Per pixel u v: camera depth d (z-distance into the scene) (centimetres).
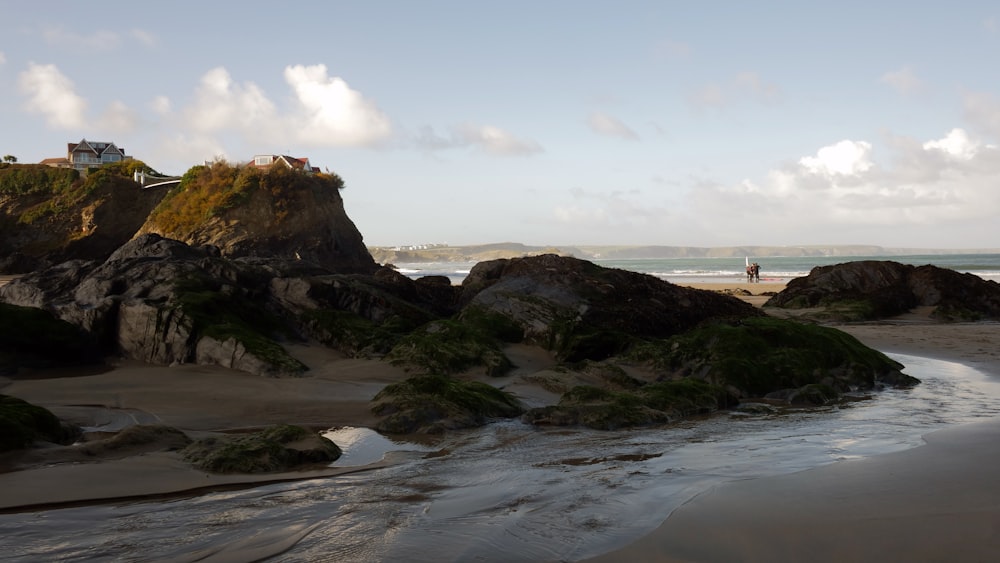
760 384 1331
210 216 8325
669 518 557
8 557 477
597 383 1341
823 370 1405
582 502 610
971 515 554
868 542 502
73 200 9094
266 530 535
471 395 1090
